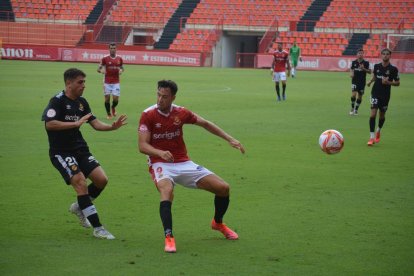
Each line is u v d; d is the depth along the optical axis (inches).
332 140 855.1
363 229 660.7
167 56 4042.8
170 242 576.1
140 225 666.8
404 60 3666.3
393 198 801.6
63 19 4429.1
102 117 1563.7
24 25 4269.2
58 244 595.5
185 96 2128.4
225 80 2901.1
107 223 673.6
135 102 1902.1
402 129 1461.6
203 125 628.1
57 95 636.7
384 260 562.6
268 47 4030.5
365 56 3762.3
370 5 4121.6
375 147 1202.6
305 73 3597.4
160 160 616.1
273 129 1411.2
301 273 526.3
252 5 4279.0
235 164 1010.7
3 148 1109.1
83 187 618.8
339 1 4180.6
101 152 1091.3
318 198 796.6
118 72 1557.6
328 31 4065.0
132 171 942.4
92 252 572.7
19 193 799.7
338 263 553.0
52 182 863.1
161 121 609.0
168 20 4315.9
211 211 729.0
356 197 804.6
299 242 613.3
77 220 684.1
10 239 609.3
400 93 2399.1
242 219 694.5
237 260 557.0
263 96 2199.8
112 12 4409.5
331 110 1818.4
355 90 1715.1
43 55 4033.0
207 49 4116.6
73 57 4042.8
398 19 4028.1
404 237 633.0
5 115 1528.1
